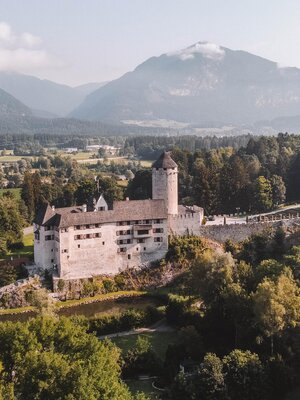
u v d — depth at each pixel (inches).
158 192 6225.4
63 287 5452.8
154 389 3410.4
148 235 5871.1
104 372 2564.0
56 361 2485.2
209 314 4151.1
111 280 5669.3
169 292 5457.7
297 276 4554.6
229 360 3265.3
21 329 2736.2
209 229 6240.2
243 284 4293.8
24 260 5969.5
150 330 4507.9
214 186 7657.5
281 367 3314.5
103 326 4407.0
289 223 6446.9
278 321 3412.9
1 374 2472.9
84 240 5625.0
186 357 3725.4
